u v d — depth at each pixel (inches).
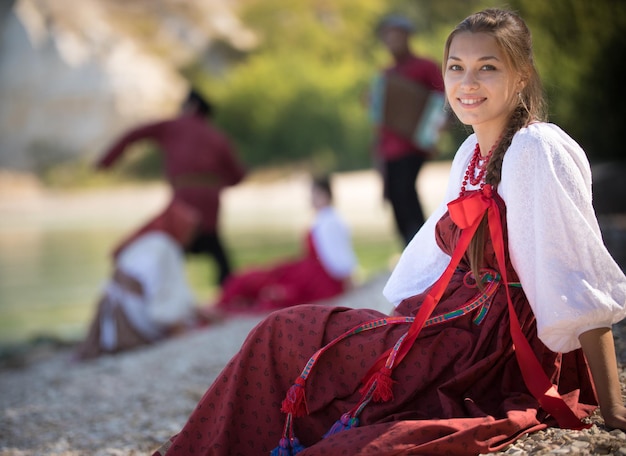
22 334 417.7
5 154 1561.3
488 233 119.7
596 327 113.7
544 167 113.9
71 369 305.4
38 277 617.3
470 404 117.0
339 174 1437.0
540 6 480.1
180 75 1706.4
